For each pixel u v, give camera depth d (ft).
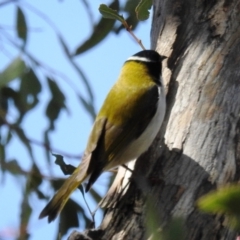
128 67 32.81
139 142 28.12
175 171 24.93
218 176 24.72
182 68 28.14
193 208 23.58
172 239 16.03
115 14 33.37
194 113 26.40
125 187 25.66
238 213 11.81
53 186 36.88
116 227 24.09
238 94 26.81
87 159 29.71
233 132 25.95
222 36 27.76
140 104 30.73
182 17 29.30
